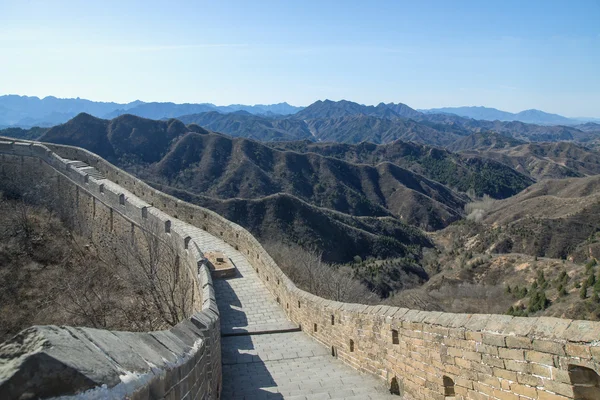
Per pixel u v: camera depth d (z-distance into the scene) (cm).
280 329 1309
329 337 1101
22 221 2119
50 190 2453
